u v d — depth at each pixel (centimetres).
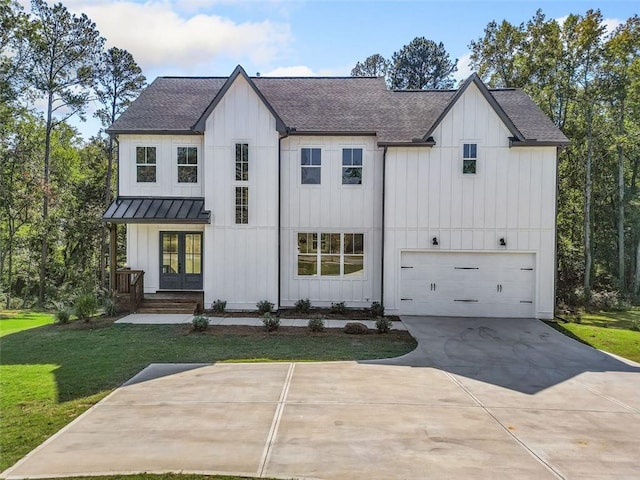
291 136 1794
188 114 1897
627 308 2394
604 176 3177
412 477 540
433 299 1756
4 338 1315
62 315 1514
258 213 1739
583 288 2609
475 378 983
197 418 723
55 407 772
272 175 1736
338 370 1016
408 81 4553
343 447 621
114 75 3017
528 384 949
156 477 530
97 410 757
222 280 1747
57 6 2756
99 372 981
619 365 1112
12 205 2822
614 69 2731
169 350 1176
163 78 2175
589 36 2695
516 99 2047
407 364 1084
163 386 887
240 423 703
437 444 637
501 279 1742
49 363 1053
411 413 759
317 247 1812
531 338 1402
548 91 2859
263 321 1502
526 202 1717
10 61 2620
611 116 3055
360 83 2156
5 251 3055
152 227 1847
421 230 1736
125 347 1205
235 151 1734
